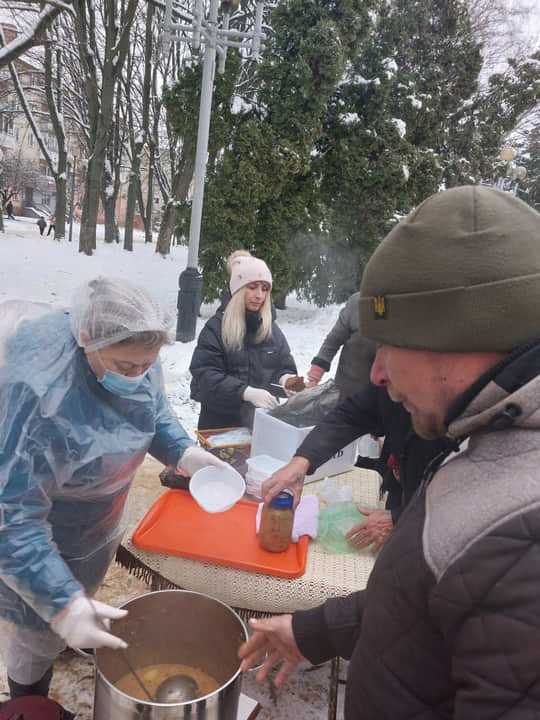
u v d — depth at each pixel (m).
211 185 7.88
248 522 1.78
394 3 9.03
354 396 1.75
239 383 2.66
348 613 1.03
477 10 12.63
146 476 2.12
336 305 10.98
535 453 0.61
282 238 8.45
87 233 17.39
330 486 2.00
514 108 10.45
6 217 36.53
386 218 8.74
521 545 0.56
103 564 1.61
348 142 8.52
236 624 1.30
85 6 15.36
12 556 1.16
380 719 0.70
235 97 7.99
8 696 1.81
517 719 0.52
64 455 1.25
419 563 0.64
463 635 0.58
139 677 1.34
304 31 7.80
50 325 1.34
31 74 21.98
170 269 16.66
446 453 0.77
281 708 1.86
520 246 0.64
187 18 11.15
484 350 0.65
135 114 22.81
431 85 9.35
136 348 1.22
